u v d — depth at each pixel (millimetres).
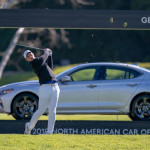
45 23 32719
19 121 34688
